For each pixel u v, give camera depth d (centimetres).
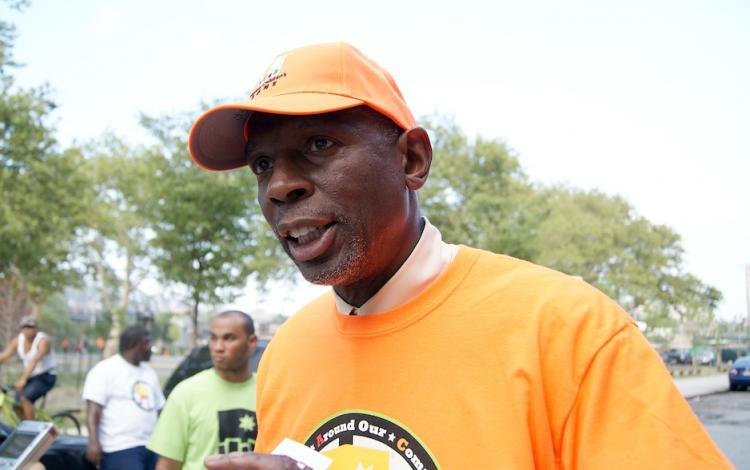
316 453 117
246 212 1508
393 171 119
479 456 109
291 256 122
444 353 119
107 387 485
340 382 129
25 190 1290
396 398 120
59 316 4334
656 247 4094
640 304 3844
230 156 145
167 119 1493
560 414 109
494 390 113
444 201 2167
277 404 142
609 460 102
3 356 844
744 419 1178
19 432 356
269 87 122
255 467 109
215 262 1428
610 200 4072
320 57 120
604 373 107
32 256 1383
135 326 513
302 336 145
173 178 1445
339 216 115
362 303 131
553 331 113
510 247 2064
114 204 2169
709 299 4194
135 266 2484
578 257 3219
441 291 125
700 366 2905
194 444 344
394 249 123
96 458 471
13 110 1189
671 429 101
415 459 115
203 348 671
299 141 117
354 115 116
